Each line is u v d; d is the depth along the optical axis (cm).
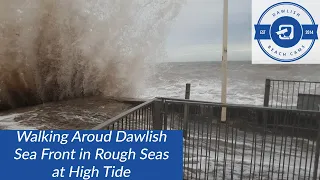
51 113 972
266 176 505
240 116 544
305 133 470
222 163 552
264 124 475
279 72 3997
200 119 564
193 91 2492
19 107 1170
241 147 630
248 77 3634
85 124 833
